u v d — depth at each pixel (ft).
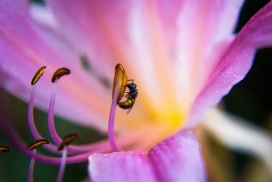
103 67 0.69
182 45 0.66
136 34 0.67
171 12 0.63
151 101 0.69
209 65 0.62
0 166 0.83
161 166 0.49
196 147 0.50
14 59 0.65
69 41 0.67
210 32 0.63
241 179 0.87
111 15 0.65
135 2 0.64
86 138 0.86
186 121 0.59
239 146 0.73
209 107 0.55
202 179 0.47
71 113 0.69
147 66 0.68
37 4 0.80
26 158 0.86
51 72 0.67
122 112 0.69
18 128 0.85
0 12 0.64
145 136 0.67
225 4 0.62
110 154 0.52
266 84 0.92
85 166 0.86
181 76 0.67
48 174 0.86
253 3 0.91
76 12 0.65
